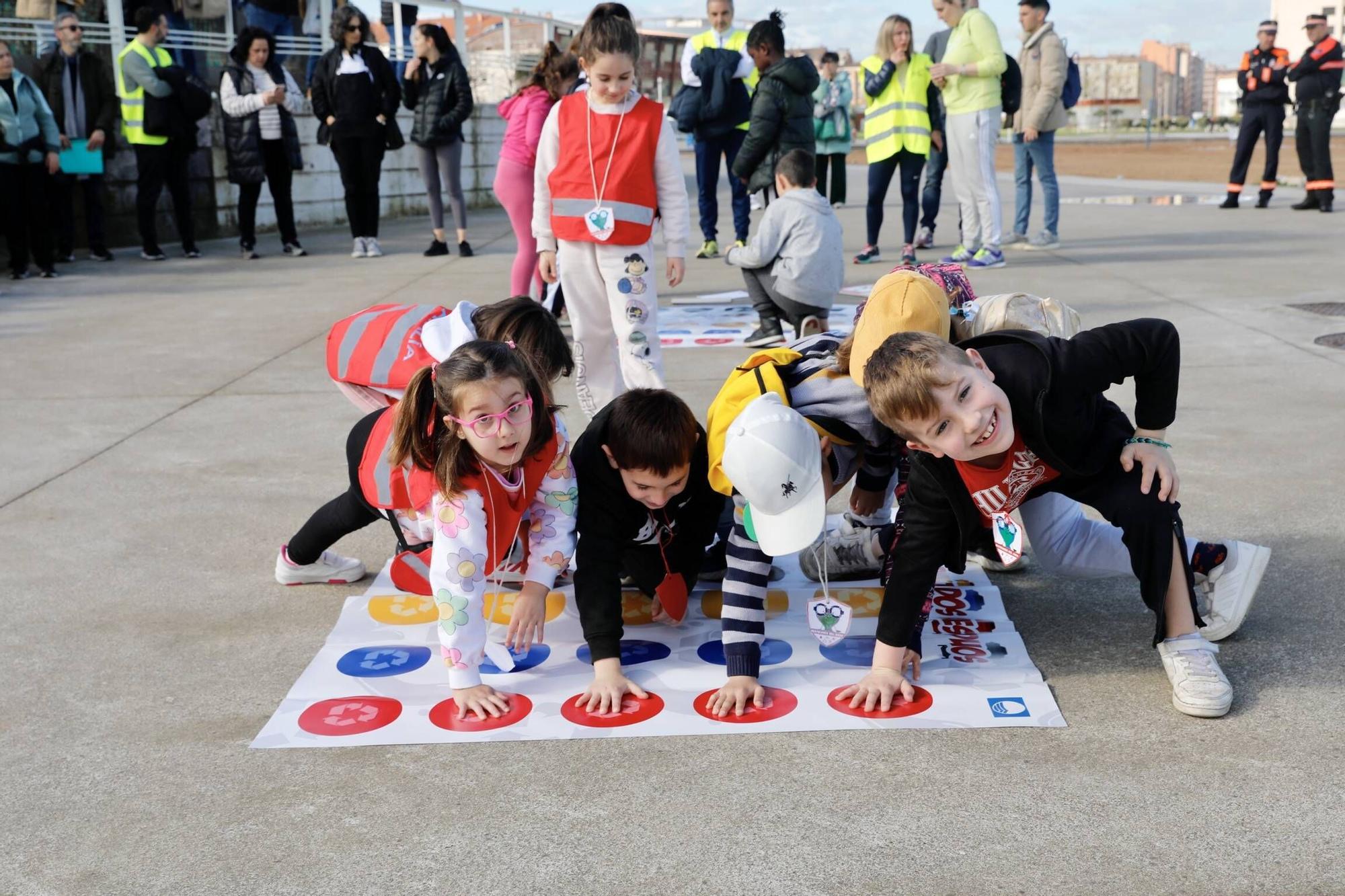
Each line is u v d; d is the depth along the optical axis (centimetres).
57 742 222
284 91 957
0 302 761
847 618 237
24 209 861
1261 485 343
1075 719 221
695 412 439
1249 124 1215
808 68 779
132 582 301
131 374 541
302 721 228
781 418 218
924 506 225
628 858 181
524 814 195
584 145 400
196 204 1157
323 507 287
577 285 416
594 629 238
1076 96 893
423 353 267
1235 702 224
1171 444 387
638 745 217
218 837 191
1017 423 217
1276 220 1094
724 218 1250
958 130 776
